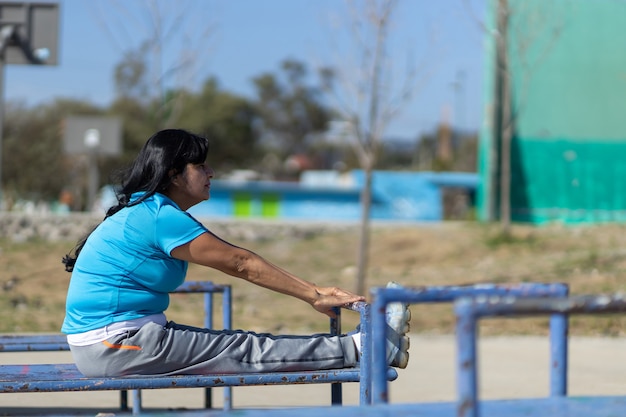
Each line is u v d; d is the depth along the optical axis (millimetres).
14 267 16984
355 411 3934
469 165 77812
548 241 21812
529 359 11195
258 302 15758
